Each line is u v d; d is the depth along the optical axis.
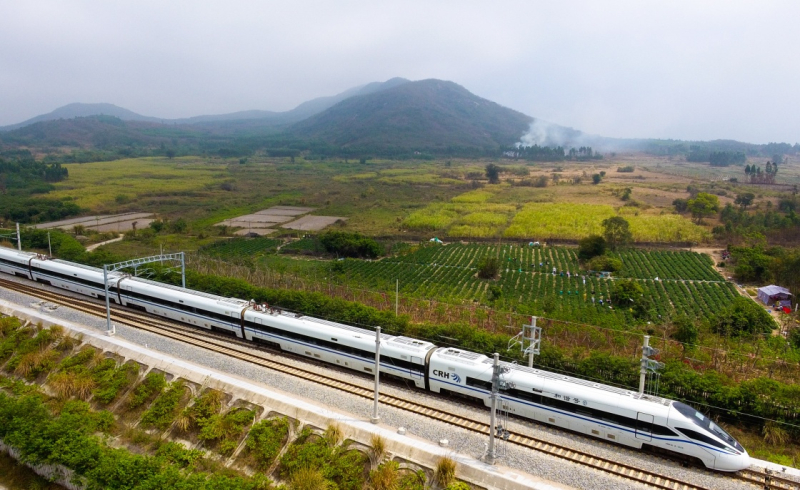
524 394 33.16
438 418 33.91
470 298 69.69
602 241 95.25
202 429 31.89
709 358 46.31
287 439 31.36
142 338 45.78
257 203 163.00
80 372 39.03
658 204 154.12
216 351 44.53
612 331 52.31
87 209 137.75
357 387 38.56
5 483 29.86
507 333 53.12
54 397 37.09
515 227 118.56
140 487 25.69
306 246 107.06
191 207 152.00
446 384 36.31
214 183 197.75
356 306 51.66
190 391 36.19
